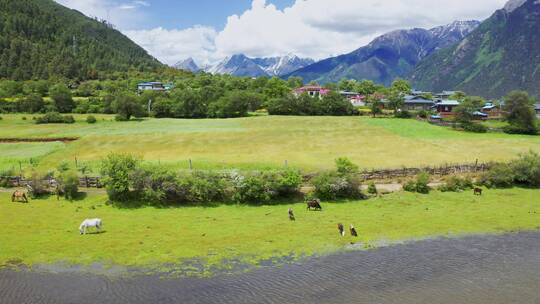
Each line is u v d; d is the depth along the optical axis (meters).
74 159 84.31
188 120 146.12
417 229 46.91
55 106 175.25
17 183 63.94
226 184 56.88
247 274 35.53
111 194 55.75
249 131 114.06
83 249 40.28
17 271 35.81
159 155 87.62
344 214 52.12
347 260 38.47
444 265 37.56
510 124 117.69
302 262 37.97
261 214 52.06
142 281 34.19
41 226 46.78
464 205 56.72
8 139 104.31
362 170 69.62
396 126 122.06
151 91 186.38
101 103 184.38
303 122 131.38
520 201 59.16
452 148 92.69
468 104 118.06
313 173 63.16
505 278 35.12
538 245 42.56
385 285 33.78
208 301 31.19
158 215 51.31
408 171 68.56
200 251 40.12
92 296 31.81
